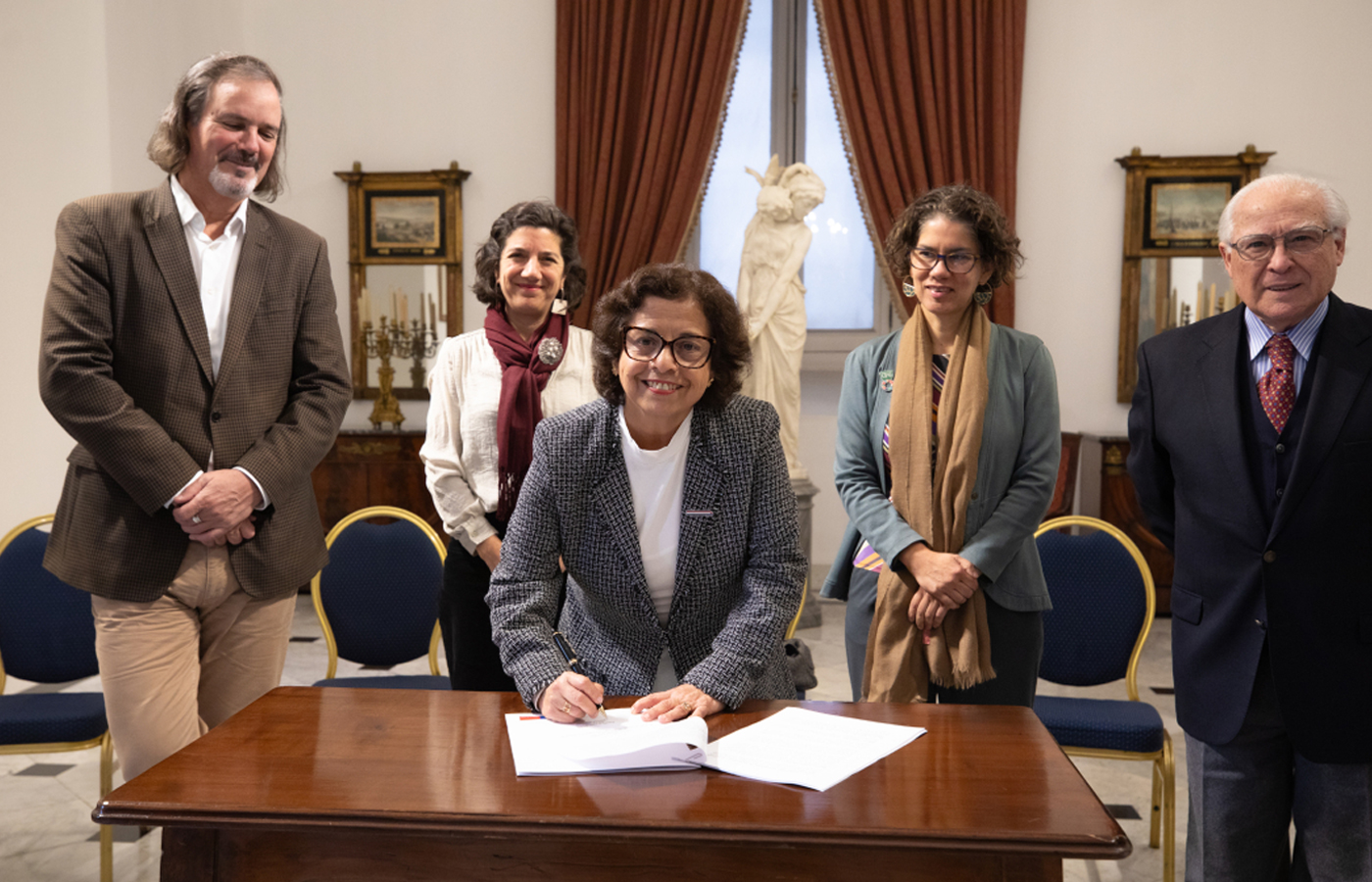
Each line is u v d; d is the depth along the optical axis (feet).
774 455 6.10
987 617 7.64
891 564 7.64
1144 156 21.01
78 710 9.18
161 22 18.98
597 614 6.37
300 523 8.12
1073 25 21.34
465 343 8.82
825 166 23.02
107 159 17.26
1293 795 6.90
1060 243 21.66
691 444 5.97
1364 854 6.39
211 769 4.93
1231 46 20.95
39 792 11.08
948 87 21.08
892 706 6.02
